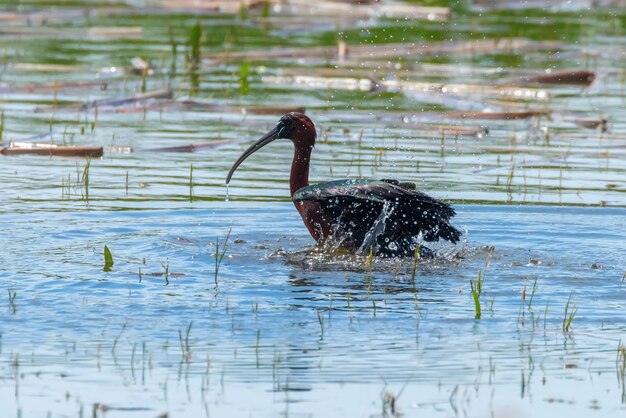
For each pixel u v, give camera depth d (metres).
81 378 8.78
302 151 14.03
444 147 18.94
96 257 12.36
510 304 10.77
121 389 8.58
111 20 31.48
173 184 16.28
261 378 8.80
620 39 29.38
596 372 9.02
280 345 9.51
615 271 12.05
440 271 12.02
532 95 23.17
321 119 20.70
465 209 15.00
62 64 25.67
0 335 9.70
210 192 15.84
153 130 20.05
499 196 15.77
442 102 22.47
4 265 11.89
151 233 13.62
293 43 28.30
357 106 21.98
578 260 12.55
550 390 8.63
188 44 25.86
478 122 21.02
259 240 13.43
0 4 33.31
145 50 27.45
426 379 8.81
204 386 8.63
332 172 16.86
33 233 13.40
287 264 12.27
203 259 12.39
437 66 26.14
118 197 15.45
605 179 16.88
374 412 8.19
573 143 19.27
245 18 32.09
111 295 10.90
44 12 32.06
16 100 22.41
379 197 12.50
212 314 10.33
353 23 31.25
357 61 26.64
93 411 8.11
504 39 28.36
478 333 9.90
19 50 27.14
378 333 9.84
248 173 17.17
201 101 22.12
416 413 8.18
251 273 11.84
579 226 14.20
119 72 24.95
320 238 13.10
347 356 9.29
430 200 12.59
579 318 10.32
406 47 27.45
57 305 10.54
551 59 27.06
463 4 34.84
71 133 19.59
